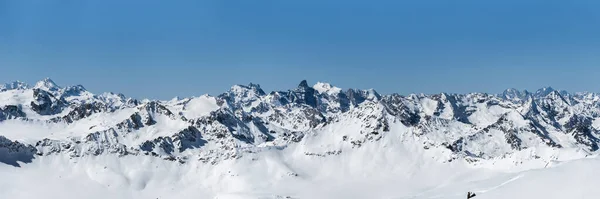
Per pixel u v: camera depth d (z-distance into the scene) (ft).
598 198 645.10
